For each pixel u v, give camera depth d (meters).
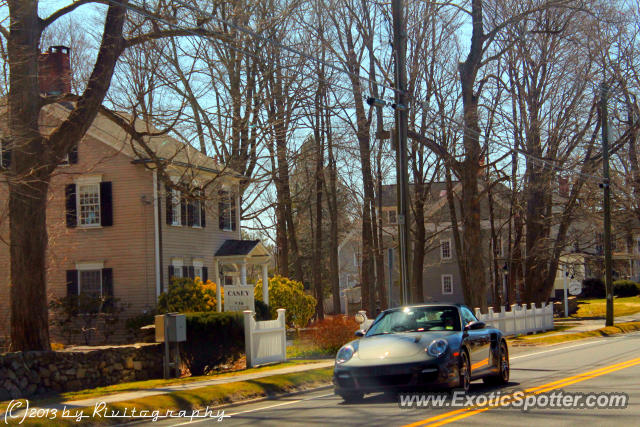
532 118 38.97
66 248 32.06
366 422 10.19
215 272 35.53
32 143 18.84
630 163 44.47
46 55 30.12
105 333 30.45
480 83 32.94
